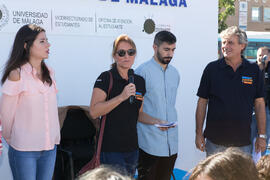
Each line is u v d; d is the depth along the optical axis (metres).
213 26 5.28
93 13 4.44
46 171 2.57
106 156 2.62
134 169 2.75
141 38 4.77
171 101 3.13
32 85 2.41
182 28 5.06
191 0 5.11
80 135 3.59
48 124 2.50
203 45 5.21
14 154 2.46
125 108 2.66
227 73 3.16
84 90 4.41
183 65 5.06
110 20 4.55
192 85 5.14
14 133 2.43
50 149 2.55
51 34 4.17
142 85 2.85
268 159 1.56
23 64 2.41
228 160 1.11
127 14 4.66
